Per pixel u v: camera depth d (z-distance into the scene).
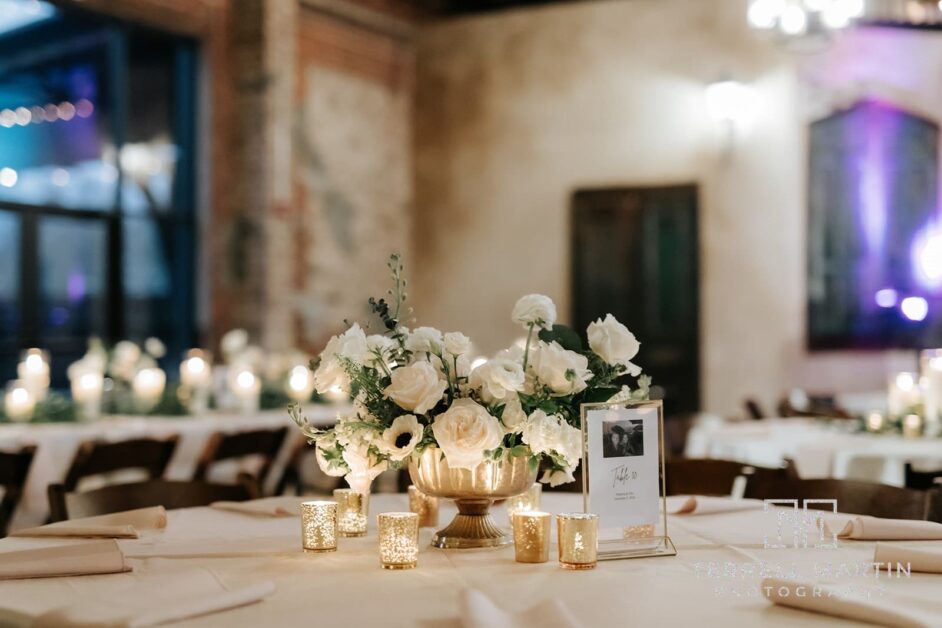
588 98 9.81
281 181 8.81
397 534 1.81
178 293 8.80
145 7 8.27
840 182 9.05
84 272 8.23
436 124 10.37
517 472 1.99
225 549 2.01
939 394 5.07
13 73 7.83
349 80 9.75
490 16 10.20
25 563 1.75
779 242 9.15
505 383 1.89
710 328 9.34
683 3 9.48
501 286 10.08
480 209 10.18
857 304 9.01
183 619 1.42
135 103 8.53
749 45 9.26
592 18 9.82
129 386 6.62
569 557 1.80
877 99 8.95
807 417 6.17
